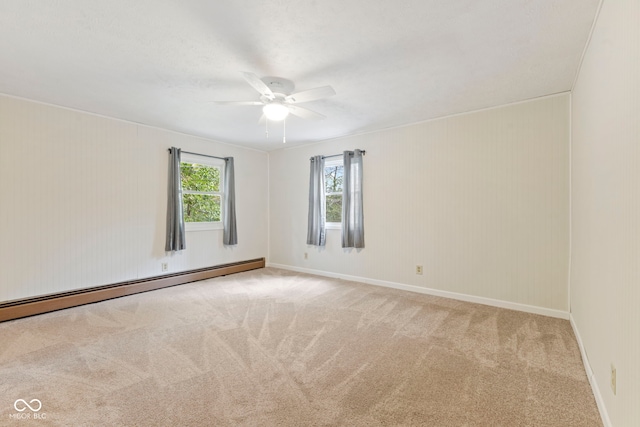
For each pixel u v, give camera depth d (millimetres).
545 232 3021
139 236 3977
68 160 3367
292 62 2320
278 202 5641
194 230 4637
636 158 1161
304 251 5234
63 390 1760
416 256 3906
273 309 3232
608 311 1504
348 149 4590
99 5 1663
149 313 3105
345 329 2686
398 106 3305
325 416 1545
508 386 1812
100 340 2453
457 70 2459
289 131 4359
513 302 3209
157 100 3129
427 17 1777
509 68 2426
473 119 3447
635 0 1181
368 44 2072
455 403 1653
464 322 2840
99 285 3604
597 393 1643
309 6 1674
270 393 1741
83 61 2309
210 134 4523
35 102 3137
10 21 1804
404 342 2416
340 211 4812
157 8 1690
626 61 1285
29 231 3104
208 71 2473
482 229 3396
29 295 3094
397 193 4066
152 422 1497
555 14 1750
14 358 2150
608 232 1535
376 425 1479
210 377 1907
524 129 3129
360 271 4484
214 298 3650
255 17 1775
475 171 3438
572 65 2363
